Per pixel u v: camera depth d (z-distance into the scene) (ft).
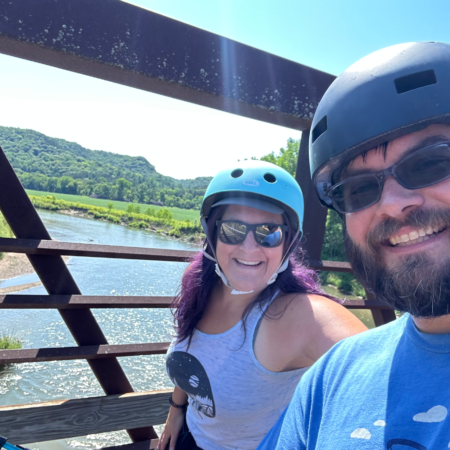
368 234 2.18
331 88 2.66
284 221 3.95
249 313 3.73
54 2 3.69
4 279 55.52
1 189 5.10
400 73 2.23
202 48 4.36
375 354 2.31
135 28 4.02
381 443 1.87
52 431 5.66
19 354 5.33
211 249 4.21
